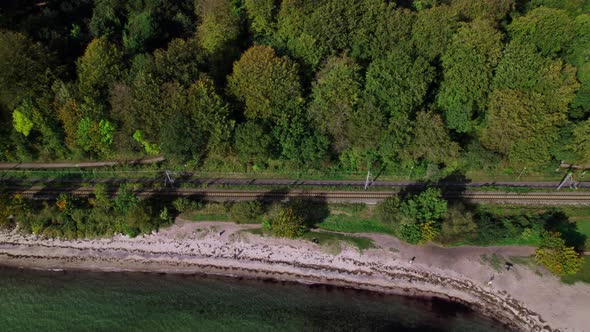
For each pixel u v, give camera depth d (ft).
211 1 273.33
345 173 257.96
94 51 236.63
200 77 235.81
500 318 209.87
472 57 230.07
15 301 217.15
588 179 251.60
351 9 258.57
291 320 207.62
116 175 257.75
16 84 223.71
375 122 225.76
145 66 235.61
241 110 242.99
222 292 220.43
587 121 225.35
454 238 227.61
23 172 257.75
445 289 220.64
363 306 214.69
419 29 250.78
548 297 213.46
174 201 239.71
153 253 235.20
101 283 225.35
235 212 233.96
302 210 235.40
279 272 228.22
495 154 236.63
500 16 264.93
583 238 231.71
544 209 240.12
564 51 251.80
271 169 260.01
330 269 228.63
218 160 259.80
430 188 230.27
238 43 278.46
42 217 239.30
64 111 229.25
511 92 225.76
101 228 237.25
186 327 204.23
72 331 203.72
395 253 231.30
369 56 262.88
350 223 243.40
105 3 305.12
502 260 226.17
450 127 240.73
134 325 205.26
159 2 306.55
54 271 232.12
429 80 235.81
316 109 236.22
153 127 232.32
